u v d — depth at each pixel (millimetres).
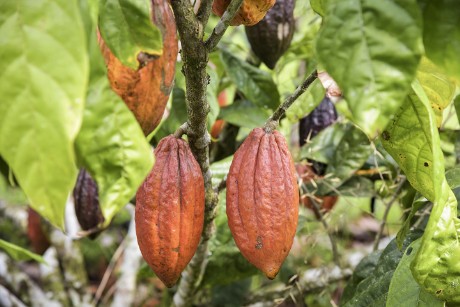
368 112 697
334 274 1772
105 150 750
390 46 697
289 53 1695
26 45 649
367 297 1221
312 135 1552
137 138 754
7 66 648
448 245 908
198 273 1409
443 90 1014
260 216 928
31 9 651
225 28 905
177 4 862
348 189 1621
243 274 1497
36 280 2549
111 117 746
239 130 1771
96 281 2578
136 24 801
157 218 937
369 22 703
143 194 941
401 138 956
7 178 1290
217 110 1364
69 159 650
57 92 645
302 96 1375
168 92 874
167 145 954
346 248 2297
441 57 758
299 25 1687
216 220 1445
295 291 1817
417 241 1071
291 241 947
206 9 894
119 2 797
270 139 948
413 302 1022
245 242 941
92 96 737
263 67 1801
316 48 715
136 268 1959
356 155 1523
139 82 844
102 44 840
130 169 757
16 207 2328
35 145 649
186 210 942
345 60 706
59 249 2020
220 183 1137
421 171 974
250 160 939
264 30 1321
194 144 1011
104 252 2510
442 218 903
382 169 1611
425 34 758
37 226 1886
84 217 1410
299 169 1601
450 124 1902
